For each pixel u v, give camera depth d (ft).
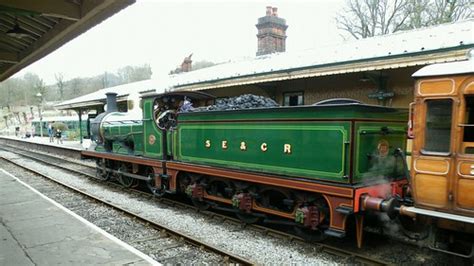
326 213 18.71
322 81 33.40
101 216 25.43
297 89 35.58
